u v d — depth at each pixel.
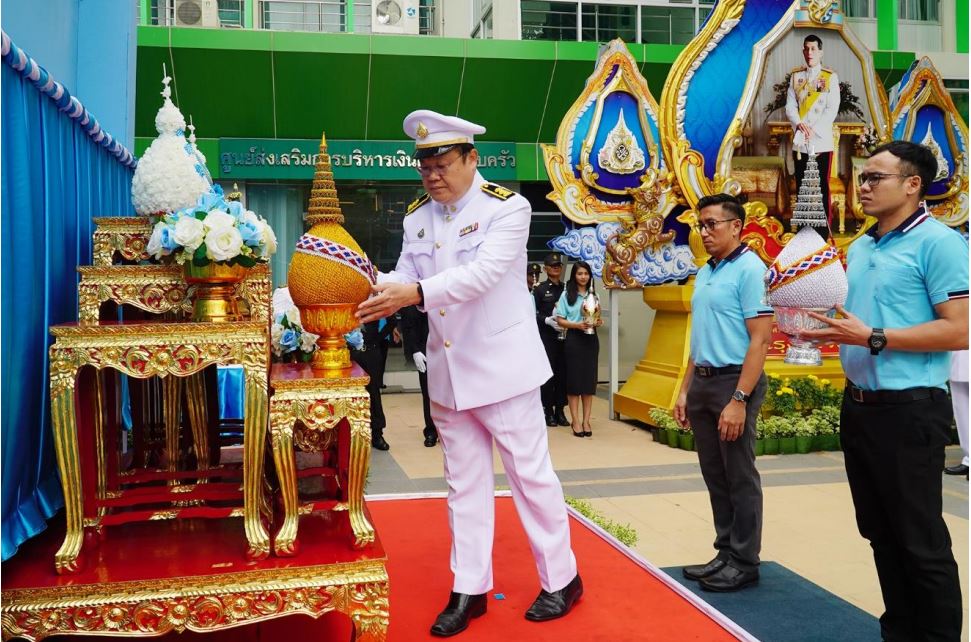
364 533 2.29
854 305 2.66
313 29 9.62
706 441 3.68
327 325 2.32
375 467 6.25
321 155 2.42
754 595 3.59
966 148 8.30
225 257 2.24
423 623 2.61
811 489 5.57
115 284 2.40
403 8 9.48
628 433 7.66
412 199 10.30
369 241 10.23
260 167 9.36
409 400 10.07
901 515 2.48
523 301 2.76
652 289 7.76
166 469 3.00
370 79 9.03
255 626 2.54
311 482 2.90
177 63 8.53
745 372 3.40
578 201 7.30
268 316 2.75
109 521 2.25
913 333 2.39
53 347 2.11
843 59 7.64
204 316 2.35
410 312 7.07
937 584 2.43
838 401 7.16
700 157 7.34
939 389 2.48
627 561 3.19
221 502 2.70
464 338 2.66
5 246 2.04
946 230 2.44
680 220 7.35
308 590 2.16
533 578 3.02
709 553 4.23
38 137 2.31
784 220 7.57
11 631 2.01
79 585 2.04
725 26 7.29
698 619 2.64
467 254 2.65
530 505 2.70
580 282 7.55
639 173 7.39
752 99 7.39
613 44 7.23
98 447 2.50
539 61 9.19
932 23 11.08
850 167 7.73
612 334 8.43
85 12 3.82
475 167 2.72
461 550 2.69
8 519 2.11
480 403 2.63
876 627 3.24
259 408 2.22
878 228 2.64
